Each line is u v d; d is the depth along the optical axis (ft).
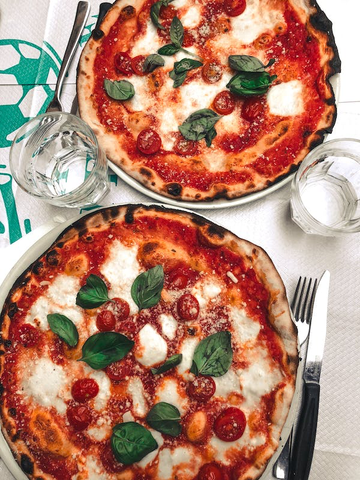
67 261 1.80
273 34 2.06
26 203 2.09
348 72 2.12
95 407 1.74
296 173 1.90
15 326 1.77
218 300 1.81
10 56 2.22
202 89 2.04
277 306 1.75
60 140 2.06
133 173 1.92
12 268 1.84
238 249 1.80
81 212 2.08
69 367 1.75
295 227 2.03
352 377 1.94
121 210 1.81
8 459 1.73
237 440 1.71
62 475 1.71
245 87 1.93
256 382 1.73
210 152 2.00
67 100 2.15
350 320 1.97
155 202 2.02
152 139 1.97
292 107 1.99
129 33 2.08
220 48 2.07
